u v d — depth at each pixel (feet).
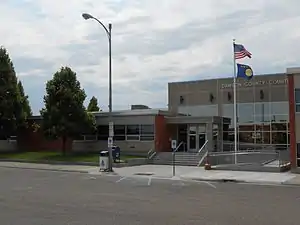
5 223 32.17
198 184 67.62
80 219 34.04
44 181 69.77
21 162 116.06
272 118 142.61
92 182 68.95
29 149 149.28
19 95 145.48
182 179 76.43
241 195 52.85
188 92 160.04
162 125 128.47
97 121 136.05
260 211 39.09
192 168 98.84
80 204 42.93
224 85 152.66
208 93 155.74
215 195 52.49
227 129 147.74
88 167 100.42
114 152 104.99
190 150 128.98
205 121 124.26
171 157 114.83
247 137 146.20
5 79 141.08
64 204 42.86
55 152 134.51
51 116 123.95
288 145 138.72
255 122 145.48
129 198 48.44
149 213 37.40
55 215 35.99
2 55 141.18
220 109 152.56
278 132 141.08
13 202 44.11
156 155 118.32
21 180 71.20
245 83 148.46
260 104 145.18
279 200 48.01
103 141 135.03
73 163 109.19
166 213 37.45
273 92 143.13
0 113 139.23
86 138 138.21
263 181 72.23
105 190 57.21
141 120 127.34
